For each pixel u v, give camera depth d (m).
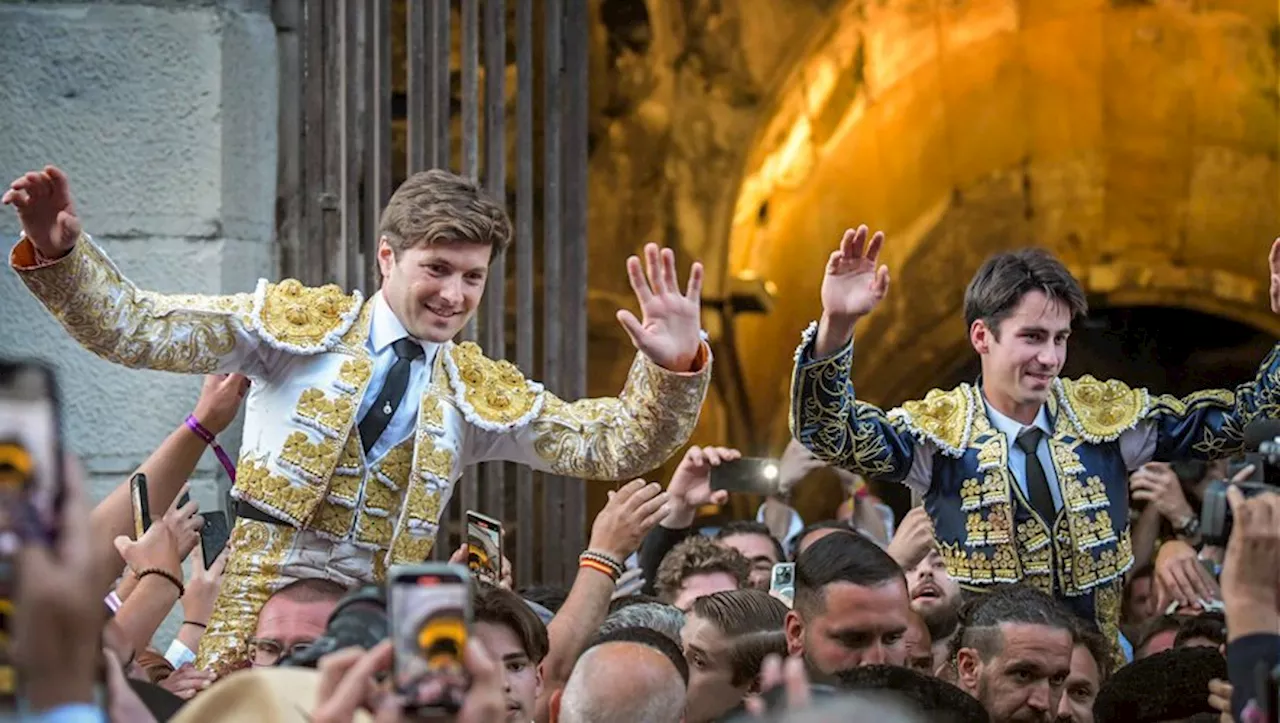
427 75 6.36
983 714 3.08
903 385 17.56
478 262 3.90
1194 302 17.92
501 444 4.06
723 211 13.26
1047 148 16.69
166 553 3.47
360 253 6.22
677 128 12.88
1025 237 17.09
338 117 6.20
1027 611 4.02
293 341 3.86
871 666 3.17
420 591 2.04
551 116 6.70
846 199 15.10
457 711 2.02
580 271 6.74
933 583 4.89
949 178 16.33
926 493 4.62
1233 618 2.66
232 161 6.05
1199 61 16.30
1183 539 5.64
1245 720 2.54
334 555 3.88
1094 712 3.60
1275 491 2.88
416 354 3.96
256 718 2.15
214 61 6.01
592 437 3.99
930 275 16.75
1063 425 4.59
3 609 1.80
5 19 5.94
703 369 3.83
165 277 6.00
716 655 3.91
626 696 3.28
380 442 3.92
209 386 3.97
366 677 2.02
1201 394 4.59
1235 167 16.92
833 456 4.48
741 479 5.73
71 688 1.84
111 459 5.91
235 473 4.02
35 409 1.84
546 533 6.66
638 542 3.75
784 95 13.58
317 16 6.22
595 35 12.53
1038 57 16.14
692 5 12.77
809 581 4.10
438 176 3.93
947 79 15.69
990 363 4.58
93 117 5.97
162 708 2.67
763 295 13.42
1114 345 19.33
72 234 3.59
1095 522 4.54
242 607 3.84
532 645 3.27
